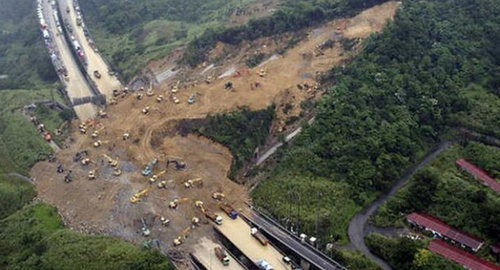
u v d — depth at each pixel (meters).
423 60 189.62
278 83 195.50
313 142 168.00
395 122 170.00
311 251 134.25
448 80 184.50
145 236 141.12
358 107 173.88
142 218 146.75
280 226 142.12
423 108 174.38
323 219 142.88
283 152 170.88
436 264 126.00
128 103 199.00
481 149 164.50
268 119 180.75
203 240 140.25
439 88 182.25
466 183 150.00
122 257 128.88
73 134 190.12
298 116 182.88
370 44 195.25
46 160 177.00
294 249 135.12
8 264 133.88
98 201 155.00
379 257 134.88
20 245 140.75
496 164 158.00
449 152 167.50
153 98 199.38
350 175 155.50
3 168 169.88
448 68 189.25
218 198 153.88
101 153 176.25
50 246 136.00
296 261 135.62
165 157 170.88
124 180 162.50
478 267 124.94
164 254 134.62
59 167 170.75
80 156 175.62
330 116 173.25
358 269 130.25
